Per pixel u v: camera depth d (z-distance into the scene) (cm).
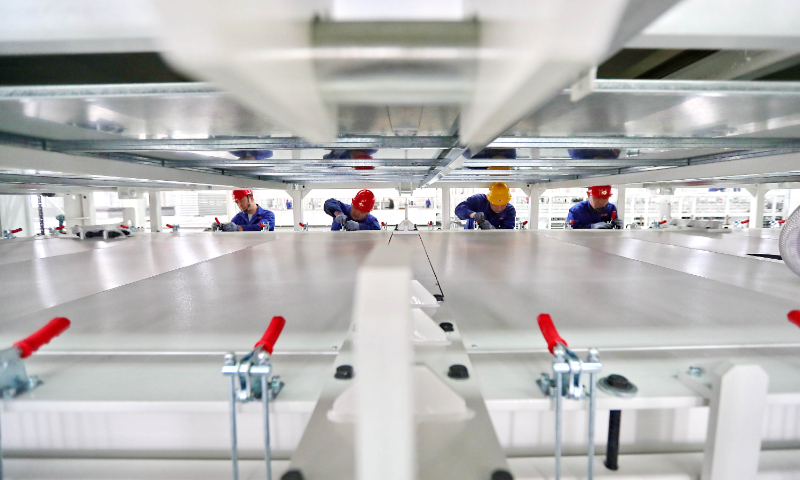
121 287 112
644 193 676
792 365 56
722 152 207
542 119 119
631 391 49
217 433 57
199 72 18
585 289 106
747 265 142
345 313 85
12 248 204
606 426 58
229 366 45
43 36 54
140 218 552
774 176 231
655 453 58
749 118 115
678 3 20
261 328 75
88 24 54
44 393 50
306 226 478
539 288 107
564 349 47
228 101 90
